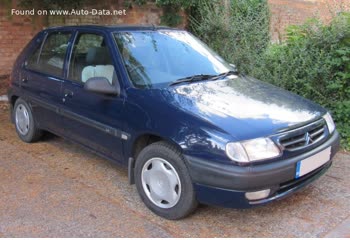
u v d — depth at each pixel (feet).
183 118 11.05
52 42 16.31
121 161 13.07
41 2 28.71
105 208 12.23
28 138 17.48
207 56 15.34
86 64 14.30
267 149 10.43
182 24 30.60
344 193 13.41
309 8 42.24
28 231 10.92
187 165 10.78
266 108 11.90
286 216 11.94
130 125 12.24
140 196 12.37
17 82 17.58
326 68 18.94
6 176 14.26
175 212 11.35
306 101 13.51
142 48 13.98
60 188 13.44
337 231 11.18
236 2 30.12
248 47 23.68
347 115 18.63
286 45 21.76
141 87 12.60
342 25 19.16
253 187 10.21
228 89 13.08
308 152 11.39
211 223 11.51
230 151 10.18
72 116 14.52
